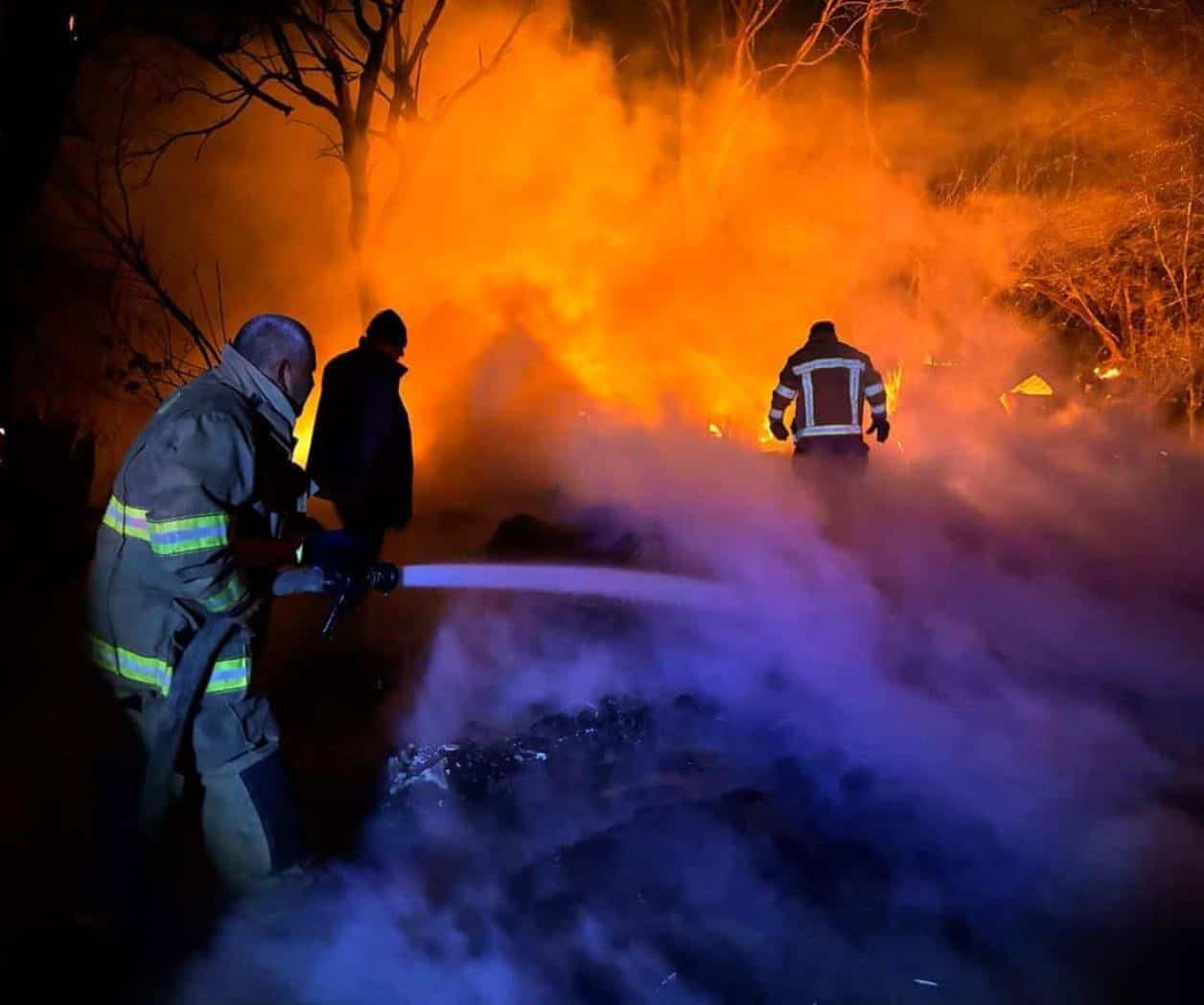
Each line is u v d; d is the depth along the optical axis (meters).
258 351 3.52
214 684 3.44
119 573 3.36
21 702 5.34
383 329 6.25
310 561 3.66
